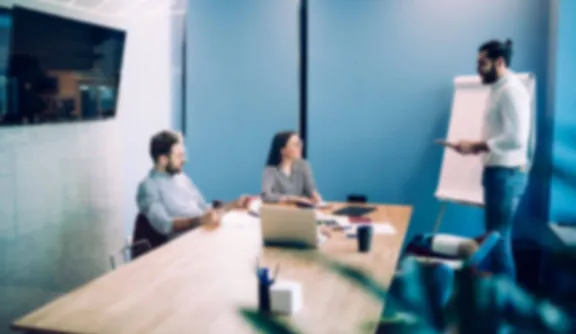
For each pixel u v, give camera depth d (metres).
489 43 3.53
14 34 2.82
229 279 2.06
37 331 1.61
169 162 3.27
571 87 4.09
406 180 4.71
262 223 2.54
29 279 3.18
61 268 3.46
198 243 2.61
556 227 4.02
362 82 4.71
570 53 4.07
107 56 3.68
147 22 4.58
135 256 2.93
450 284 1.54
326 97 4.78
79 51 3.38
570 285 1.28
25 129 3.12
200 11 4.96
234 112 4.99
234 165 5.04
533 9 4.37
